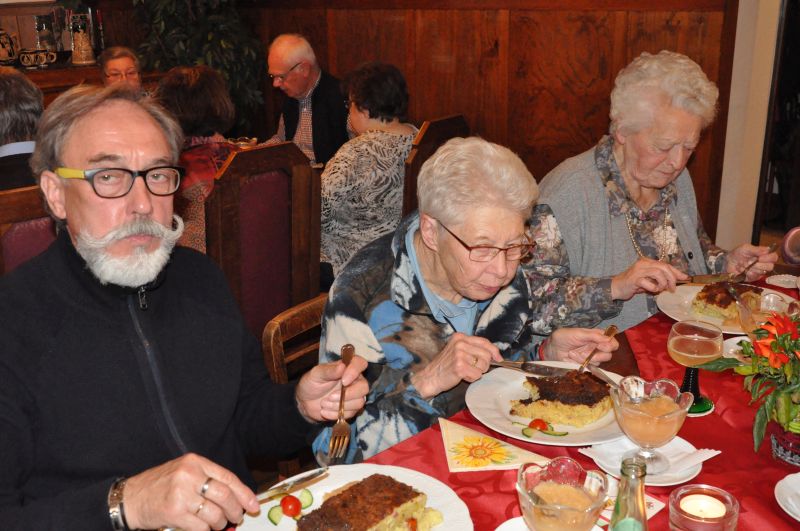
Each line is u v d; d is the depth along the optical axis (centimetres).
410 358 165
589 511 106
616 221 225
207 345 153
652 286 200
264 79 598
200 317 154
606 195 223
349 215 337
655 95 207
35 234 231
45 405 132
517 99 475
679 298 214
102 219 135
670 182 229
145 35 583
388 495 118
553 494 113
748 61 403
